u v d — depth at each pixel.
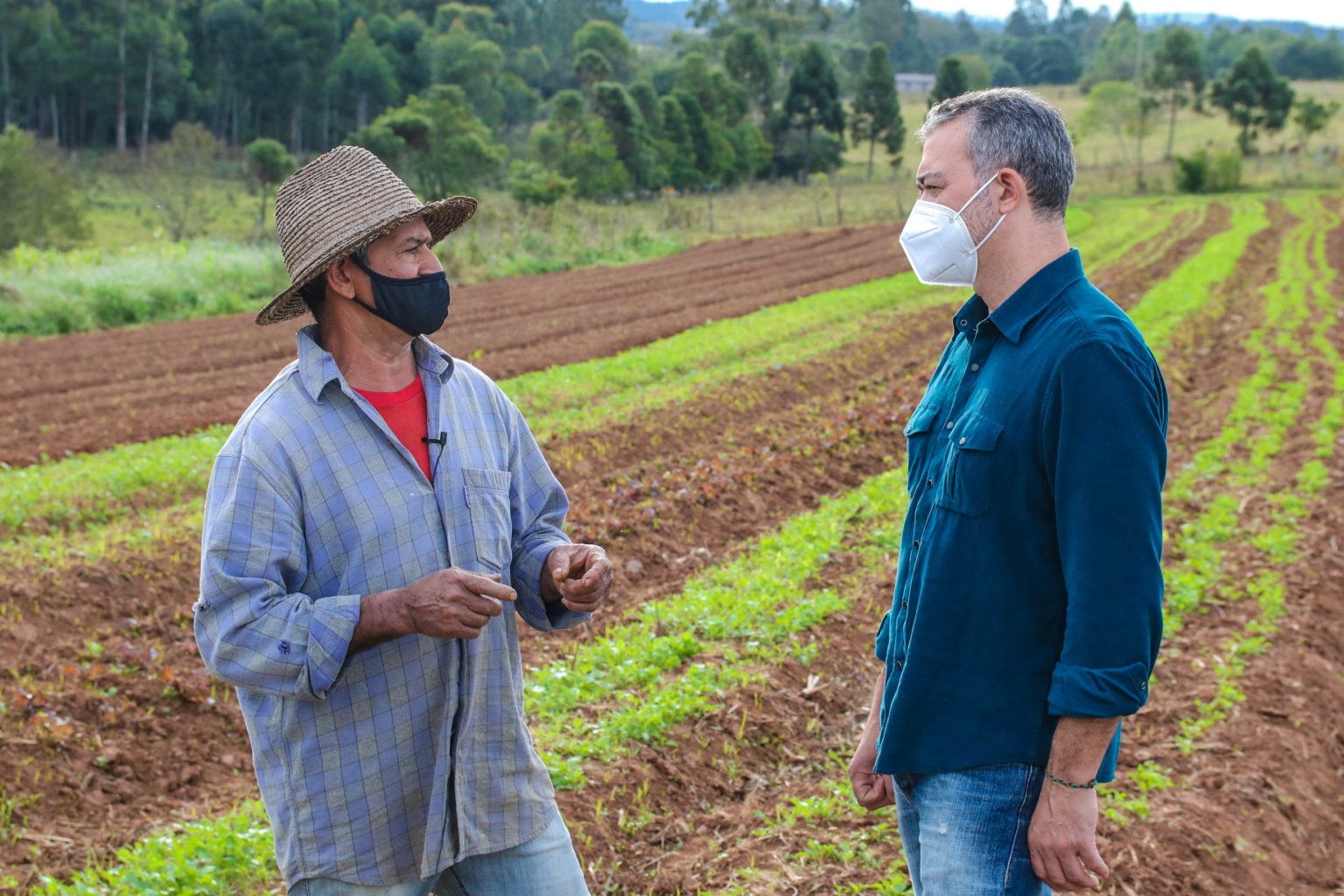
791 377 14.58
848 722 5.53
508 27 137.25
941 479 2.54
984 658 2.45
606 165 68.25
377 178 2.54
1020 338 2.45
